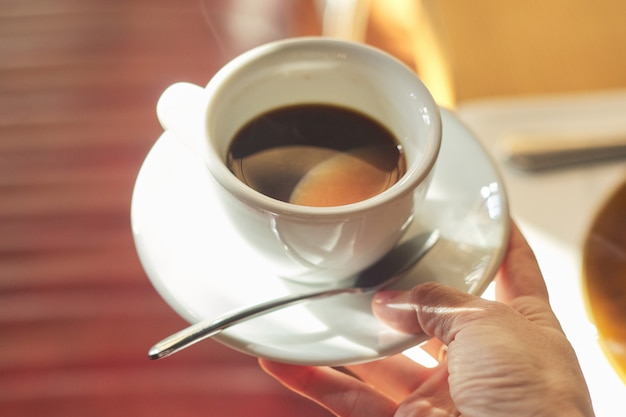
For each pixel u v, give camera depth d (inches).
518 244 10.7
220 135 9.7
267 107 10.5
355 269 9.9
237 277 9.9
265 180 10.0
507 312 9.6
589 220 11.0
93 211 14.2
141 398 12.4
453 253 10.2
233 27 17.1
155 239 9.9
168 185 10.4
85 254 13.7
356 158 10.1
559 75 12.7
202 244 10.0
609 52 13.1
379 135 10.4
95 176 14.7
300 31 17.2
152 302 13.2
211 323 9.2
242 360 12.7
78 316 13.1
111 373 12.6
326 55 10.1
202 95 9.8
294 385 11.5
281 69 10.1
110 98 15.9
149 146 15.2
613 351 10.1
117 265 13.6
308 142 10.4
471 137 11.0
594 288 10.6
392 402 11.4
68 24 17.2
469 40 13.2
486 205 10.5
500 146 11.8
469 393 9.4
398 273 10.1
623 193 11.1
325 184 10.1
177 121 9.5
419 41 13.9
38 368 12.7
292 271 9.8
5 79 16.3
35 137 15.3
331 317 9.7
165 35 17.0
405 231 9.8
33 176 14.7
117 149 15.1
